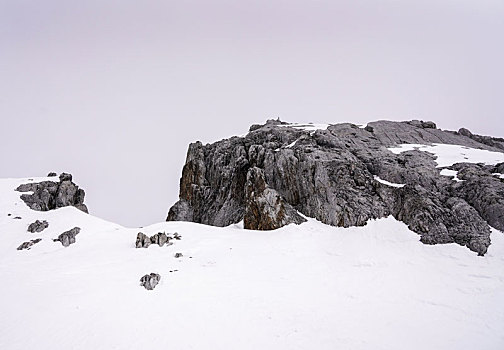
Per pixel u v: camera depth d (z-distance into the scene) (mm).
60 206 47375
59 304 22031
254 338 18172
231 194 48188
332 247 31344
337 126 56938
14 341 18312
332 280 25297
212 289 24031
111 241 36312
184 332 18703
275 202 38312
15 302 22609
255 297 22797
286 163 42594
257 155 48000
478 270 24156
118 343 17797
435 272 24766
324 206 36969
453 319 19109
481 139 56188
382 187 35688
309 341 17812
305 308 21281
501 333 17500
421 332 18094
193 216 53188
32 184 49844
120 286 24656
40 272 28375
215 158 55688
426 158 41500
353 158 41812
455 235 28406
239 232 36938
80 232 38312
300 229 35156
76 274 27453
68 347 17672
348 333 18406
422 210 31109
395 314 20078
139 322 19750
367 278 25141
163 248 32875
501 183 31703
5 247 35969
